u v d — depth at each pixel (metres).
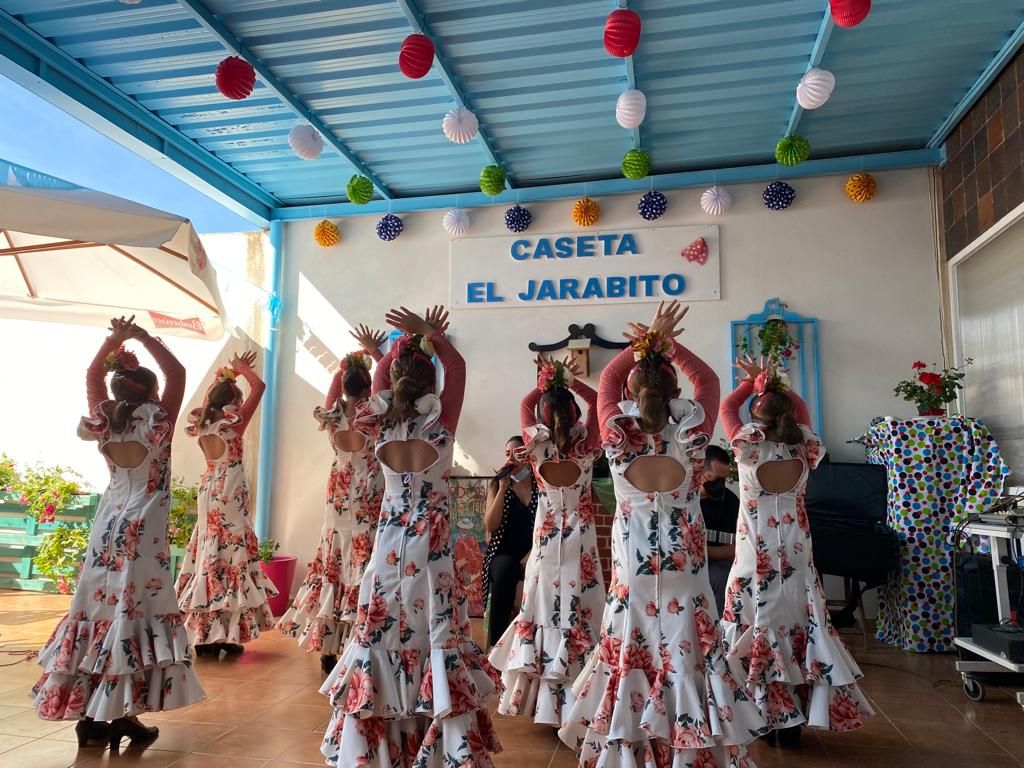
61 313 4.93
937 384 5.08
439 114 5.48
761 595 3.09
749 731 2.33
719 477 4.11
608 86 5.09
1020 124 4.59
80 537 6.25
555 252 6.43
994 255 4.98
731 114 5.44
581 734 2.56
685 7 4.28
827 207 6.02
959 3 4.23
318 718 3.50
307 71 4.93
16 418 7.00
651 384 2.52
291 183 6.65
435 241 6.73
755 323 5.99
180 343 6.90
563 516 3.42
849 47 4.62
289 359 6.90
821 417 5.80
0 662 4.37
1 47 4.36
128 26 4.44
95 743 3.15
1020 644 3.63
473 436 6.39
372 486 4.30
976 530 4.19
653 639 2.44
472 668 2.59
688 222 6.23
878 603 5.45
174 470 6.75
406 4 4.17
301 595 4.44
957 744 3.23
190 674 3.24
